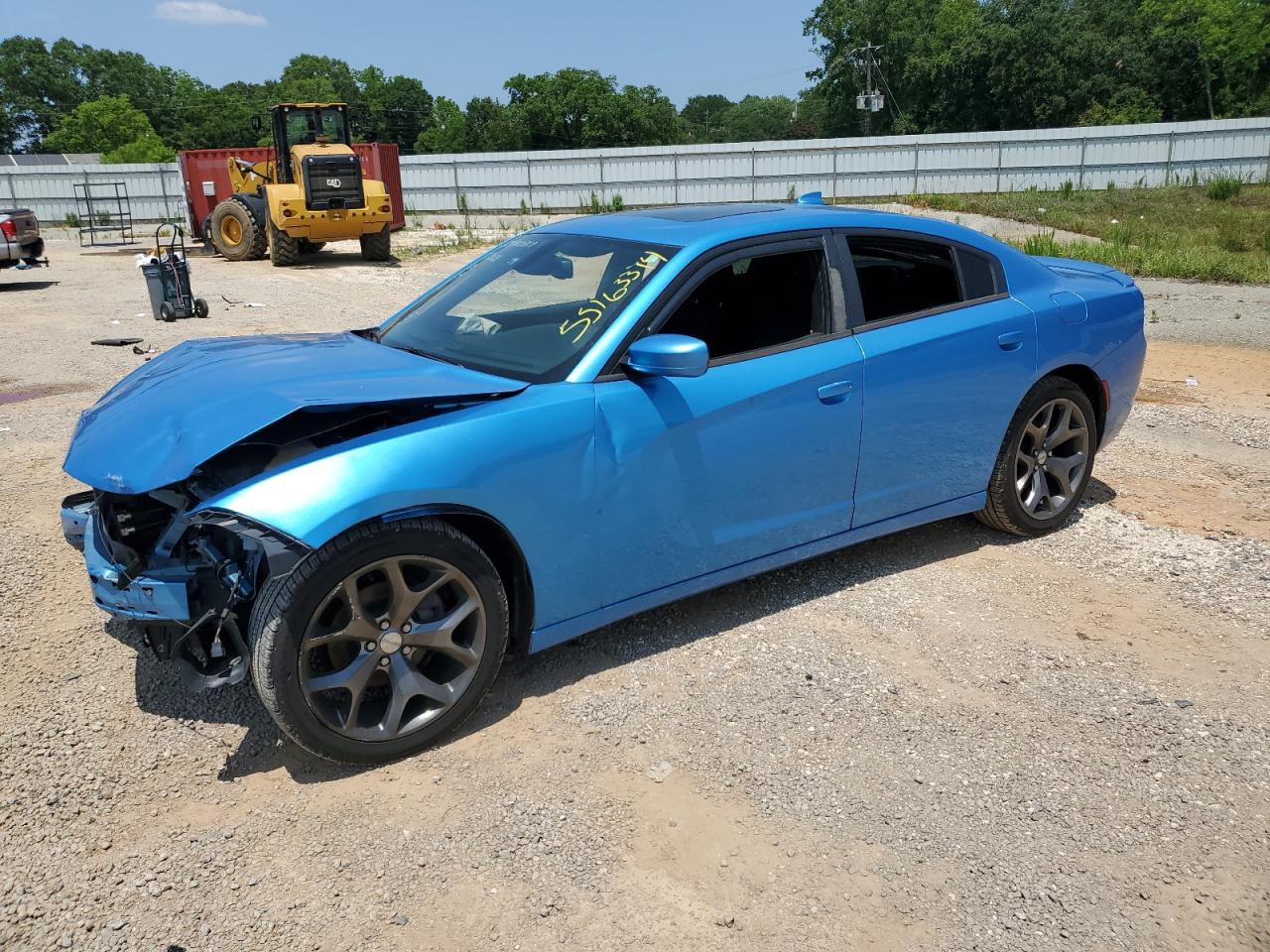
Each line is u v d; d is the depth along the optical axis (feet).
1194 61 199.41
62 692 11.10
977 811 9.30
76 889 8.19
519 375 11.01
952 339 13.66
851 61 246.27
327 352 12.00
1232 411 24.11
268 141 416.26
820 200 15.40
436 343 12.30
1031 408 14.94
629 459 10.87
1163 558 15.12
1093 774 9.86
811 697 11.18
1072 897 8.23
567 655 12.07
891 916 8.02
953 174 112.78
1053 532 16.19
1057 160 111.55
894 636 12.65
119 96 392.88
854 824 9.11
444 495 9.60
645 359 10.52
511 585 10.80
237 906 8.03
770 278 12.35
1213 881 8.43
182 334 33.60
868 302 13.17
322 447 10.03
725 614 13.23
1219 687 11.48
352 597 9.30
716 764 9.96
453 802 9.34
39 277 53.47
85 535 10.53
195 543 9.94
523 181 115.14
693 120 553.64
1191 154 110.32
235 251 62.18
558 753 10.11
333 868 8.48
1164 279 49.44
